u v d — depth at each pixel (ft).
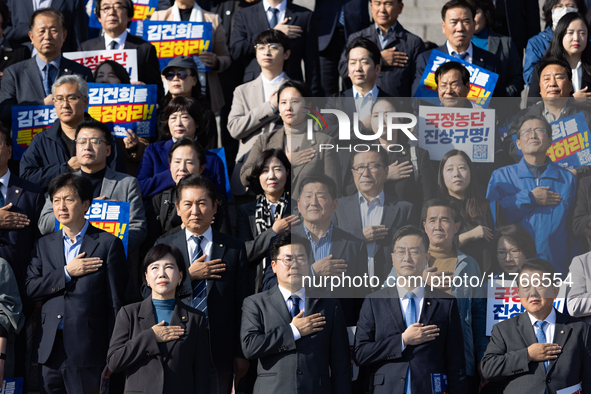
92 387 33.24
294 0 67.46
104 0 49.21
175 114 43.39
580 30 46.52
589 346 32.27
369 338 32.71
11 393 33.88
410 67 49.80
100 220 36.60
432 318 32.27
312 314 32.58
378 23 51.19
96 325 33.63
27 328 35.60
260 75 48.67
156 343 31.07
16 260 36.32
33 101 45.62
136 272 39.78
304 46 53.26
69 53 47.19
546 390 31.73
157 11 53.88
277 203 39.91
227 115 53.21
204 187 35.53
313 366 31.86
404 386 31.78
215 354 33.68
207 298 34.17
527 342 32.48
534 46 51.57
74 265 33.86
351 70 45.47
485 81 41.86
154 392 30.73
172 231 37.70
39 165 41.06
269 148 42.04
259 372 32.50
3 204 37.73
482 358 33.12
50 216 37.19
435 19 66.49
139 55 48.65
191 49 50.11
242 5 57.47
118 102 44.27
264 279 35.96
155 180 40.75
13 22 53.88
